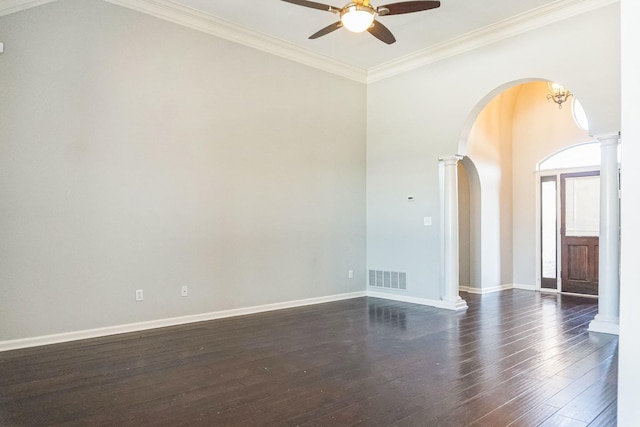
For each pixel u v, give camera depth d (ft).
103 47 13.94
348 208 21.27
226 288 16.76
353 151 21.57
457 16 15.97
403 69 20.40
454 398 8.90
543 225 24.02
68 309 13.24
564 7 15.10
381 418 8.00
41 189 12.78
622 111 5.60
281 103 18.65
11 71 12.34
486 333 14.29
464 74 18.11
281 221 18.54
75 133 13.38
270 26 16.92
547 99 22.66
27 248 12.57
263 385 9.63
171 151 15.38
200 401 8.77
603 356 11.76
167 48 15.35
